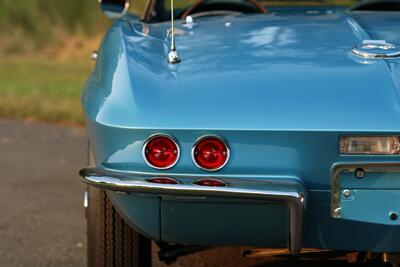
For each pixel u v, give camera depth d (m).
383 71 3.20
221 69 3.28
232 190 2.87
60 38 13.73
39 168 6.79
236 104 3.05
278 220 3.00
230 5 4.86
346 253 3.45
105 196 3.42
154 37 3.72
